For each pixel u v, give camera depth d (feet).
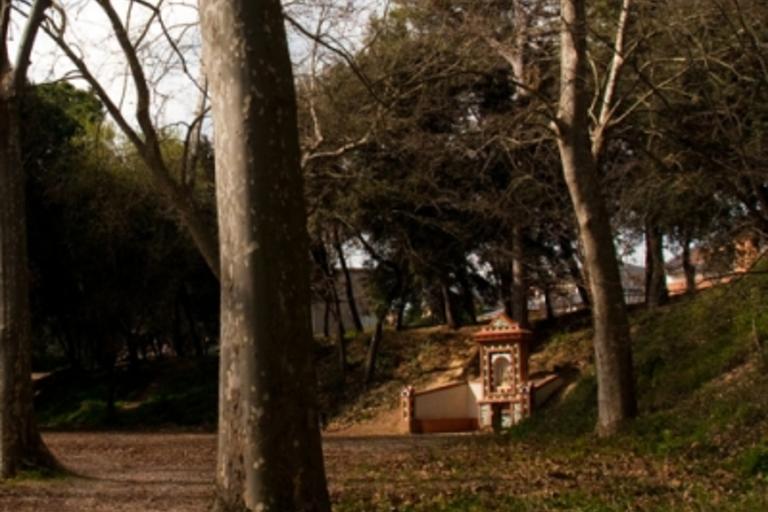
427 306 134.82
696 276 100.22
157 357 143.02
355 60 55.93
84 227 112.78
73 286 120.57
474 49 57.82
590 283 57.41
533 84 60.34
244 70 24.91
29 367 46.96
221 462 24.35
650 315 88.89
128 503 39.37
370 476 47.19
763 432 43.45
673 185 51.55
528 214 74.69
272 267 24.35
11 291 46.37
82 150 110.52
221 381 24.61
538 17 57.31
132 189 106.42
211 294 132.57
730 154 46.80
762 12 46.03
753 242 56.49
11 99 46.34
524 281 102.37
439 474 46.21
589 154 56.29
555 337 110.83
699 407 52.80
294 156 25.30
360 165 81.76
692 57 48.39
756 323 61.67
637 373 68.80
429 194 82.64
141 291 116.98
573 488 37.86
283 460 23.88
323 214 96.22
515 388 90.48
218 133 25.14
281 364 24.12
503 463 49.44
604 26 63.31
